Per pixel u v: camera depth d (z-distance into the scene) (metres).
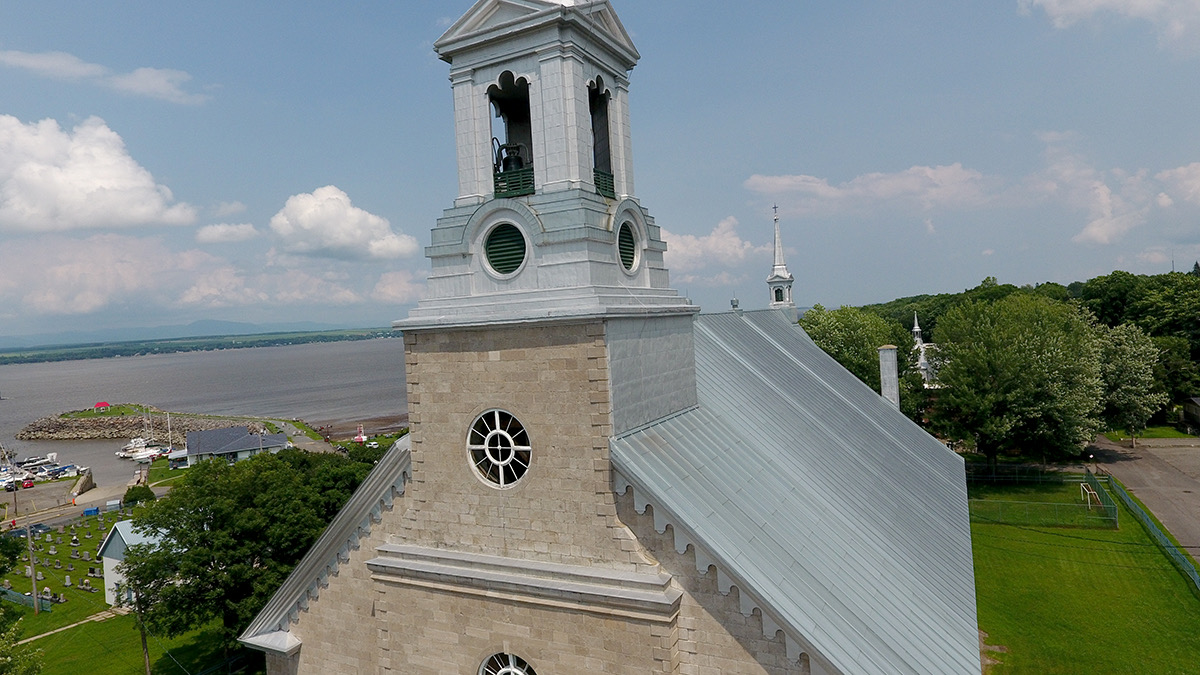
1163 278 117.81
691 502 16.80
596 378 16.69
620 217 19.56
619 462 16.48
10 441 183.00
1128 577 44.56
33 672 28.83
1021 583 44.28
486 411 18.34
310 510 39.09
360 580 21.88
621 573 16.47
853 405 39.31
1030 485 68.31
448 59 20.00
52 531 80.00
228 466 40.19
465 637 18.67
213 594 35.03
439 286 19.78
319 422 193.88
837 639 15.29
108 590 53.00
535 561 17.77
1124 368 80.81
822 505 22.03
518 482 17.92
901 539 23.45
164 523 36.06
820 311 87.50
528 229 18.42
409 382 19.52
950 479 35.72
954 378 69.62
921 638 17.52
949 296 194.38
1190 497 61.41
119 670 40.78
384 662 20.05
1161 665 33.50
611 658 16.59
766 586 15.49
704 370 27.53
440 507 19.28
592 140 20.47
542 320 17.02
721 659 15.76
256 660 40.34
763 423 25.94
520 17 18.44
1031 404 66.75
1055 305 84.75
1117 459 77.38
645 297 19.95
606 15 20.02
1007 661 34.28
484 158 19.67
